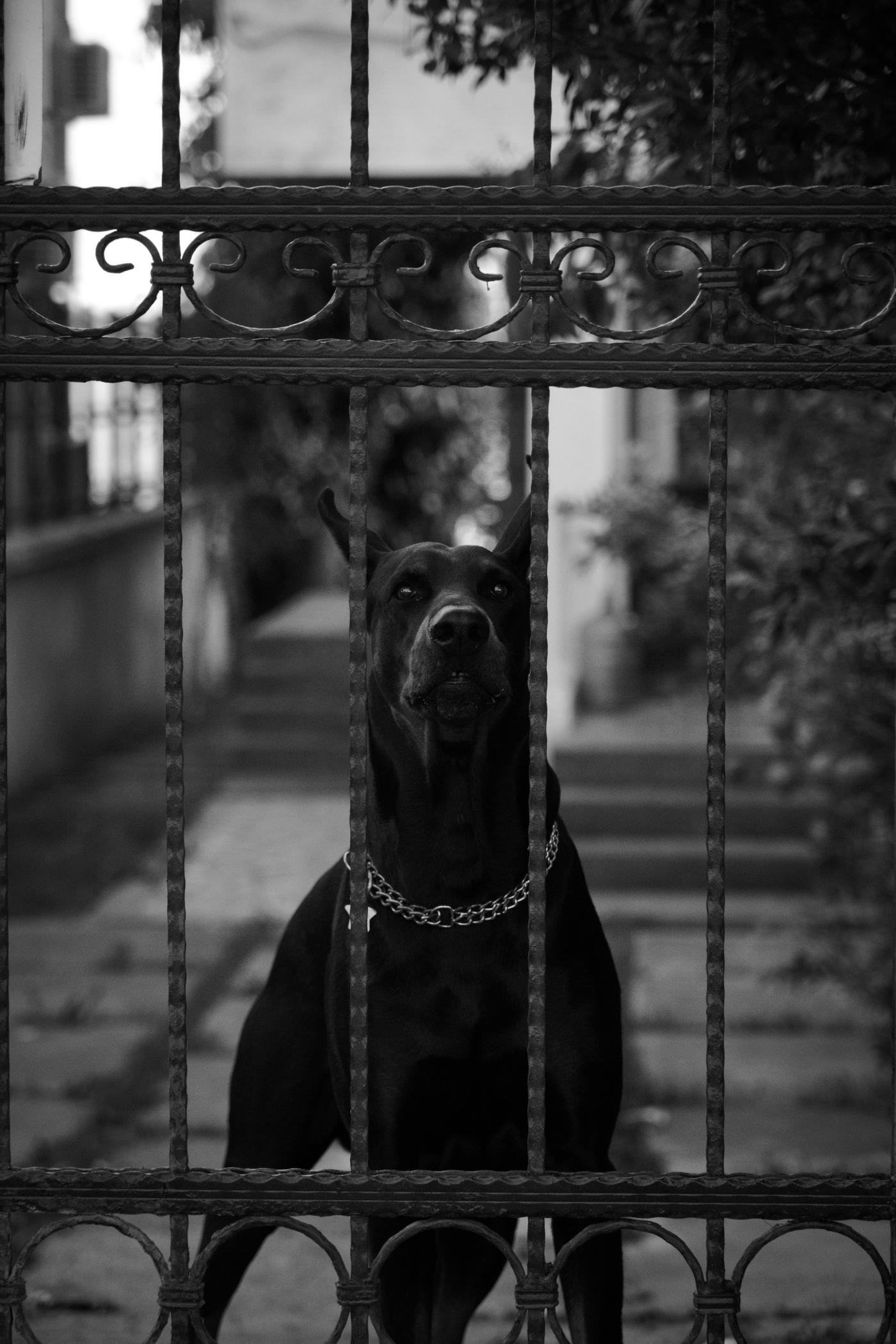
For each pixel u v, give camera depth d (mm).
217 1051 6129
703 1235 4629
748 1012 6562
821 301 3545
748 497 5645
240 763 12047
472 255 2312
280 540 15227
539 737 2352
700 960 7289
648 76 3303
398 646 2809
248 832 10055
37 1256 4516
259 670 12508
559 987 2803
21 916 8148
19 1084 5707
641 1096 5637
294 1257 4609
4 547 2318
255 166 7055
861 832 6176
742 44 2932
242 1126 3223
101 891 8594
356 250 2326
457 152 6844
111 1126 5336
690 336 4023
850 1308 4047
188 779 11430
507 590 2818
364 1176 2375
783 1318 4012
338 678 12453
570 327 4734
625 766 9117
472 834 2791
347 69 7004
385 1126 2867
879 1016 6328
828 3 2859
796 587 4395
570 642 9805
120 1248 4594
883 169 3092
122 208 2312
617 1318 2707
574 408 9312
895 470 4250
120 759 11938
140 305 2318
